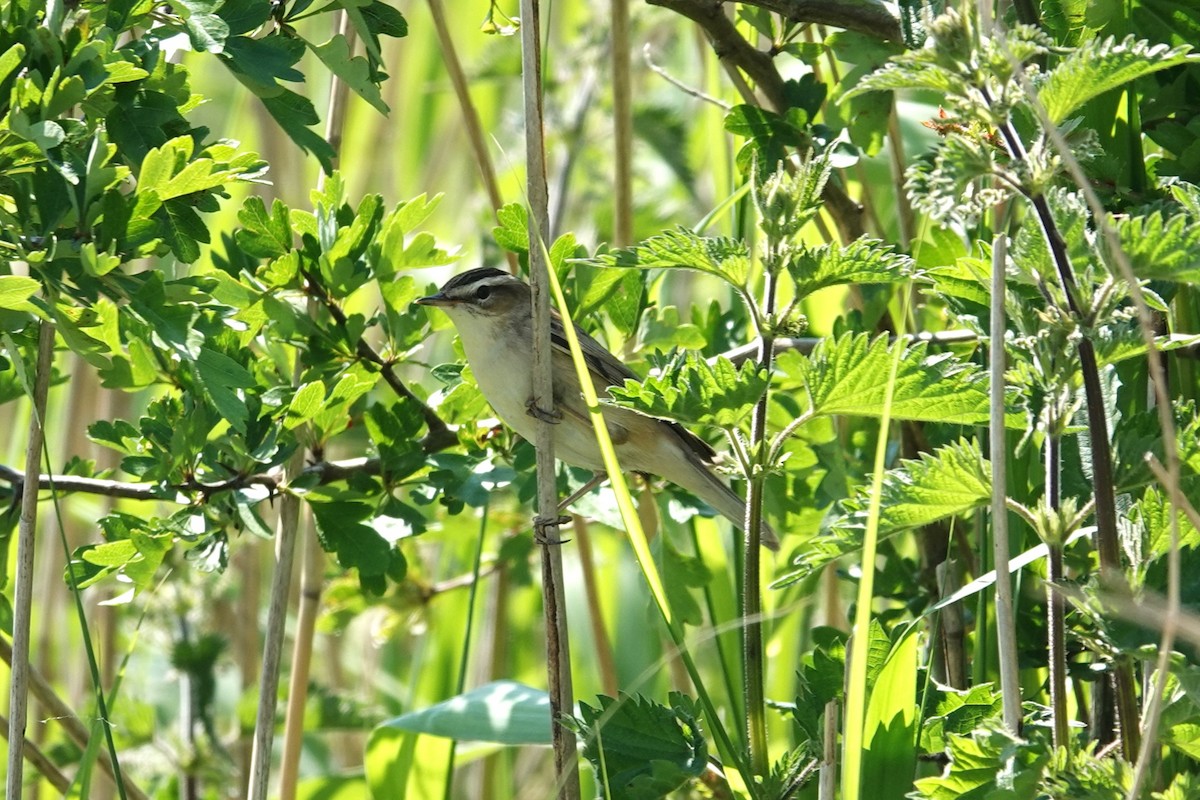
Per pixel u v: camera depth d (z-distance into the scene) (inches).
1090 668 233.8
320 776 426.6
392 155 598.2
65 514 490.6
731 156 391.5
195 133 252.4
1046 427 207.8
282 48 245.6
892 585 327.3
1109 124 265.7
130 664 479.8
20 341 267.0
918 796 212.1
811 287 236.1
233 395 239.9
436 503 418.0
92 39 237.0
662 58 558.3
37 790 435.8
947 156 196.4
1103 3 262.8
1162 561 209.6
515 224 307.3
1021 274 215.8
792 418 334.3
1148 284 245.6
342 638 544.7
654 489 364.8
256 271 316.8
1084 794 198.1
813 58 326.0
